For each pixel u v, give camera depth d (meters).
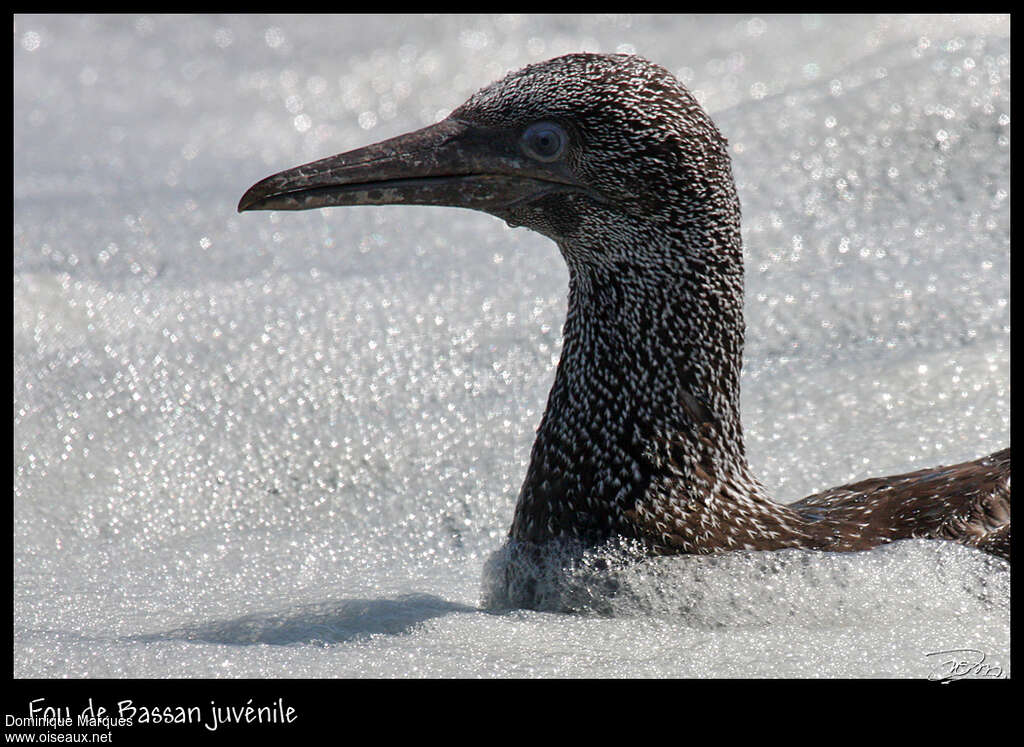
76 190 18.94
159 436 11.69
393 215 16.45
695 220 8.34
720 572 8.21
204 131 23.05
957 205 15.12
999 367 12.02
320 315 13.38
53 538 10.59
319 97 24.75
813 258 14.55
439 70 25.61
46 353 12.65
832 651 7.66
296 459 11.53
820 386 12.18
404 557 10.41
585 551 8.32
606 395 8.38
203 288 14.02
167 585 9.79
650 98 8.23
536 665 7.55
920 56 18.25
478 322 13.33
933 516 8.70
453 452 11.58
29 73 25.31
